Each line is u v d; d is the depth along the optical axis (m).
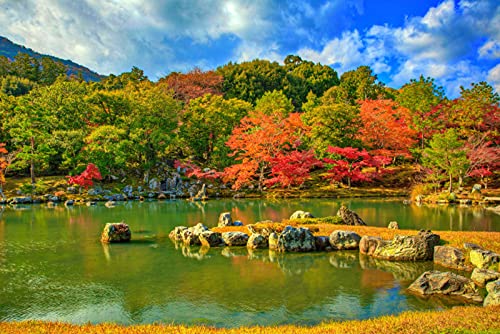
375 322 8.69
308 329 8.38
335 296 12.08
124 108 54.09
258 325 9.91
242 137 51.47
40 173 51.72
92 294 12.52
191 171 54.25
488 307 9.41
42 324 8.98
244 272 14.98
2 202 40.44
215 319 10.37
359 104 66.44
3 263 16.52
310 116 58.53
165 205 39.28
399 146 54.25
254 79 89.31
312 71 104.12
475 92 51.94
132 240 21.55
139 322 10.28
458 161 41.25
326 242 19.17
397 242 17.19
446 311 9.31
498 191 42.66
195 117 58.75
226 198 46.75
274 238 19.23
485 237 17.22
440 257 16.02
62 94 53.91
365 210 33.19
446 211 32.22
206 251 18.78
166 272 15.02
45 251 18.77
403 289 12.67
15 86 77.00
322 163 50.97
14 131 45.84
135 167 54.84
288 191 48.91
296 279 13.98
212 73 92.75
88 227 25.86
